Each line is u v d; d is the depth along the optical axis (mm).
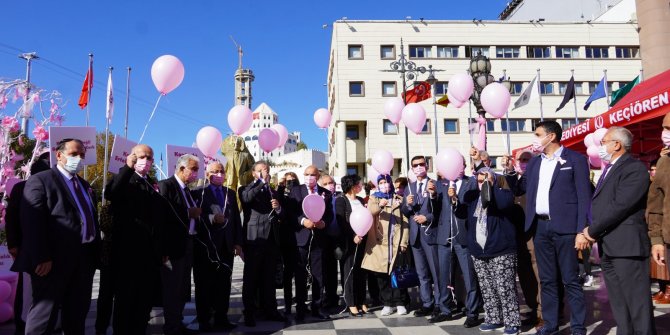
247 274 4738
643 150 7906
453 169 4363
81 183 3779
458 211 4590
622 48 33688
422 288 5027
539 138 3955
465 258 4523
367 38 31500
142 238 3826
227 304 4680
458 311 5180
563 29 33281
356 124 31828
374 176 6891
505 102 4766
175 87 4785
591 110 32781
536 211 3918
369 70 31203
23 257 3201
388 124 30891
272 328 4551
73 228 3443
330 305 5609
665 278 5137
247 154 9672
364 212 4777
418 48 32062
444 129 31328
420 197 4992
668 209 3139
